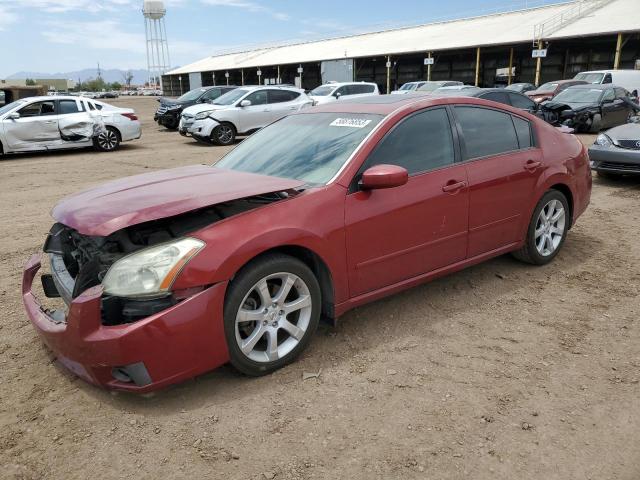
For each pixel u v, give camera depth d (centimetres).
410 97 418
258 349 322
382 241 357
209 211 323
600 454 250
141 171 1139
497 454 251
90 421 282
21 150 1384
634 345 349
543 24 3466
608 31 2898
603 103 1627
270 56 6144
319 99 1952
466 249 414
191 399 299
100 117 1491
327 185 341
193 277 279
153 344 271
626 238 578
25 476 244
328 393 302
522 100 1373
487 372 321
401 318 393
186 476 242
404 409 286
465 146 412
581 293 432
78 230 284
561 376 314
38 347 361
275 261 308
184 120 1728
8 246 597
